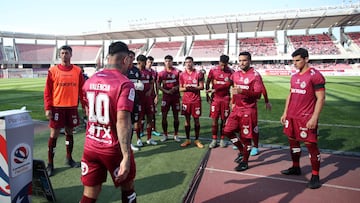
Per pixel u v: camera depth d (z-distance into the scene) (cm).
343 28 4297
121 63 206
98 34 4869
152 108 529
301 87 334
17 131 232
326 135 573
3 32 4562
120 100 187
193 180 345
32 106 984
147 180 349
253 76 381
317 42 4434
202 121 758
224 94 494
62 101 369
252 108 391
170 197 301
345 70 3453
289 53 4325
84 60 5409
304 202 294
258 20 3719
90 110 205
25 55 5050
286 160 430
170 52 5131
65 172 375
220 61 484
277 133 600
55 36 5188
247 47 4791
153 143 523
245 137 387
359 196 308
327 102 1088
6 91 1586
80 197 301
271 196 308
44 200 292
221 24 3975
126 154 185
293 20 3712
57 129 370
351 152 457
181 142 539
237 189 326
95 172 212
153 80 523
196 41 5309
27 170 247
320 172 380
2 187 230
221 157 445
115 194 309
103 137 202
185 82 503
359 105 1005
